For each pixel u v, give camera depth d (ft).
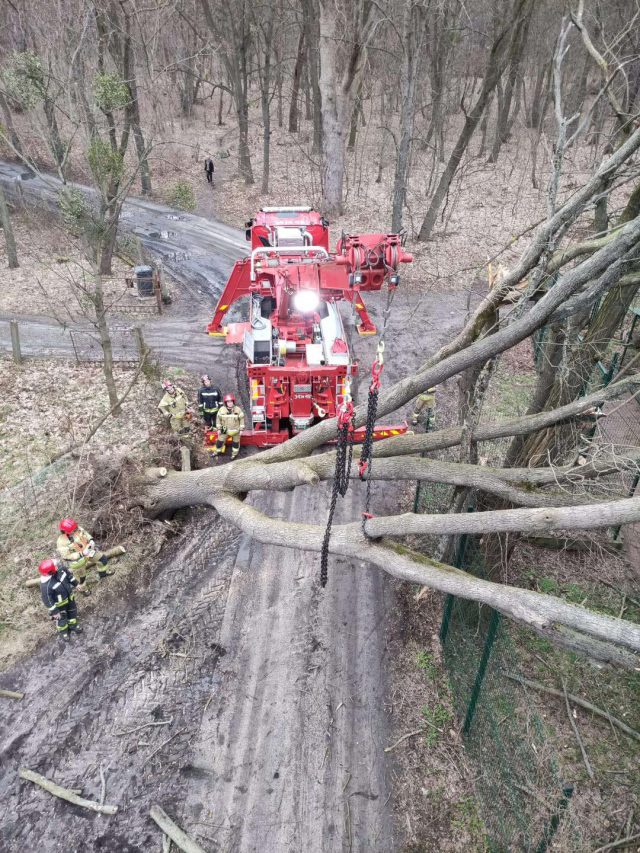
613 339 22.62
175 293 55.16
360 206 77.82
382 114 92.27
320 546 21.04
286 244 40.83
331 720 21.04
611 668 23.29
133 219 74.13
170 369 42.09
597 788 19.29
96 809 18.38
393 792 19.07
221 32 86.07
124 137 42.68
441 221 72.54
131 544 28.22
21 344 44.29
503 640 20.44
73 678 22.36
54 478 31.32
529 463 24.20
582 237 28.19
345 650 23.50
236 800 18.80
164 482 28.12
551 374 22.68
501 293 20.59
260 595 25.88
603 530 28.86
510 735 18.79
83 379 40.01
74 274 56.18
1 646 23.43
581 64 75.92
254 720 21.02
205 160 85.20
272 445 34.91
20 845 17.66
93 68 32.37
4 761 19.75
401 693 21.97
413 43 52.26
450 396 40.68
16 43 37.06
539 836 17.54
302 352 34.40
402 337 48.26
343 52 67.36
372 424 15.40
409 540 28.68
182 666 22.84
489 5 73.97
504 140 105.70
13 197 68.54
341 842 17.85
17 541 27.84
